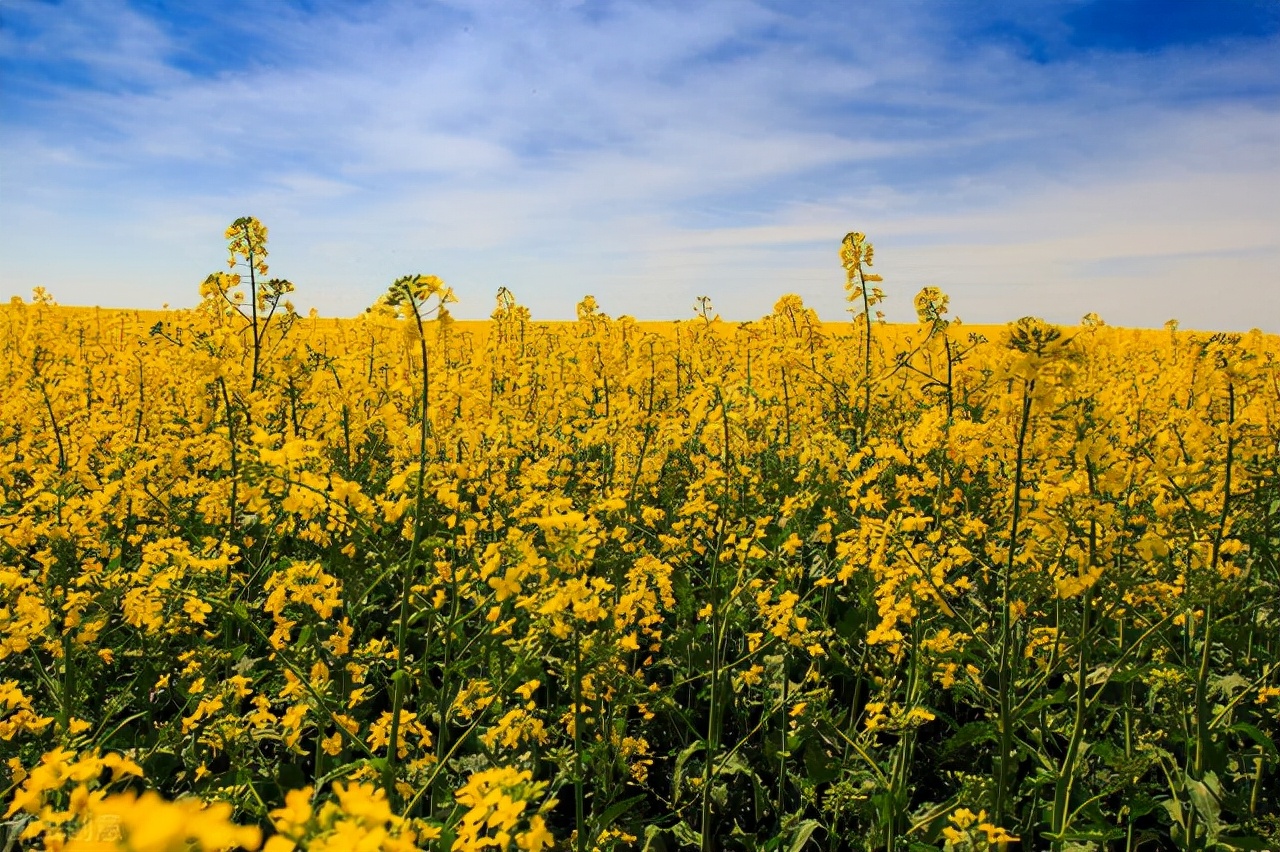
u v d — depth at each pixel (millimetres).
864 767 3873
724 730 4797
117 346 11742
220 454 5141
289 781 3662
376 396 5746
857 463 4750
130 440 7207
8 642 3322
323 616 3404
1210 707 4090
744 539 4207
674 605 4836
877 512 4875
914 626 3785
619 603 3816
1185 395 5570
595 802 3705
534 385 9047
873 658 4312
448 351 11477
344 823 1303
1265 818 3404
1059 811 3330
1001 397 3488
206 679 3547
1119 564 3908
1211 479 4098
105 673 4504
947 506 4699
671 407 8438
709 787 3852
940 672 3697
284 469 3127
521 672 3141
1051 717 4148
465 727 4203
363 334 11125
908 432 4629
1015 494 3201
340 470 5430
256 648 4789
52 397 6719
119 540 5301
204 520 5457
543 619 3070
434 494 3438
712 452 5348
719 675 4164
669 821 4207
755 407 4578
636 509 5836
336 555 3941
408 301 3129
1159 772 4156
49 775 1539
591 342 10188
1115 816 3916
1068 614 4328
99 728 3615
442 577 3895
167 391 8469
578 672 3176
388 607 5336
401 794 3021
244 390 5594
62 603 3926
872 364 7770
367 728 4023
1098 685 4293
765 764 4363
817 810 4082
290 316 6895
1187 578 3473
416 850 1547
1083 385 4840
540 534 4094
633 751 3906
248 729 3287
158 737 3695
